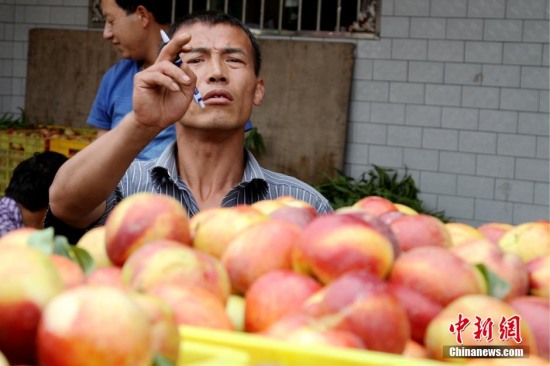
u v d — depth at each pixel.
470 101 6.64
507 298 1.39
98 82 7.38
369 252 1.35
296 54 6.86
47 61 7.48
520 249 1.65
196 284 1.35
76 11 7.50
